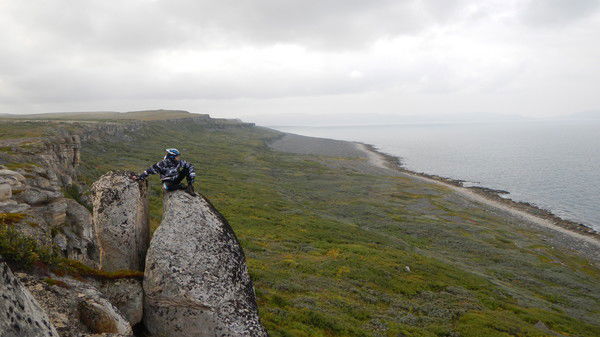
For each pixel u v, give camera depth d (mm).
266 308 25688
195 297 9703
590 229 71562
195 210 11164
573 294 42969
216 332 9711
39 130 59156
